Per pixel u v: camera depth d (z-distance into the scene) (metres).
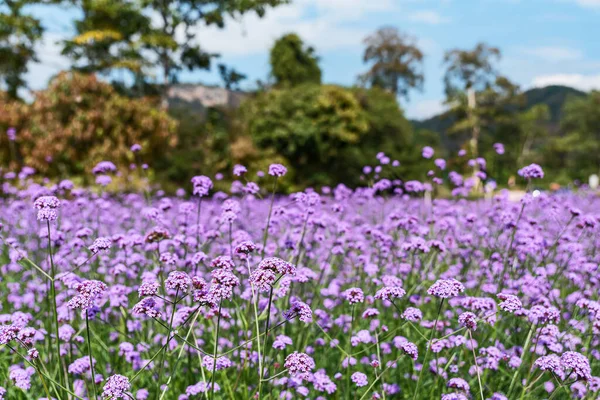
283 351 3.77
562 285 5.42
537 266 5.05
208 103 40.06
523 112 55.97
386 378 3.70
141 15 32.31
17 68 32.62
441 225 5.66
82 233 4.56
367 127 30.62
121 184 13.66
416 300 4.38
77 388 3.26
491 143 51.97
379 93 34.78
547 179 45.88
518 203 6.60
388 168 8.02
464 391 3.26
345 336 4.27
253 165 24.58
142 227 6.79
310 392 3.58
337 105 30.02
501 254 5.15
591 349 4.00
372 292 4.57
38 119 20.08
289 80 41.78
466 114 54.53
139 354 3.69
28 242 6.25
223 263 2.76
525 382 3.28
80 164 19.72
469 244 5.59
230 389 3.32
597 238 5.91
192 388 3.19
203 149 25.09
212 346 3.95
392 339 4.19
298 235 5.29
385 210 8.70
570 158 54.88
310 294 4.86
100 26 31.92
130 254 5.33
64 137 19.73
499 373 3.79
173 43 30.78
